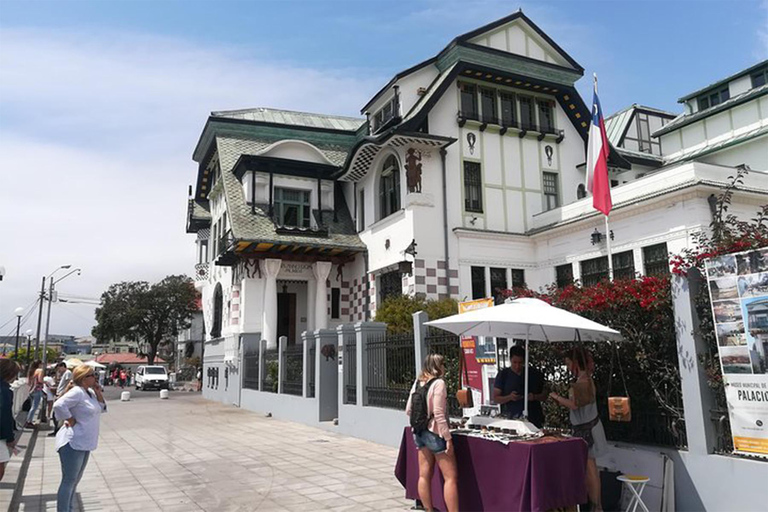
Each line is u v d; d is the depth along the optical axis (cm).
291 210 2342
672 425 686
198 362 5278
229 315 2462
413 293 1839
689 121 2428
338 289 2355
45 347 3847
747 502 590
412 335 1177
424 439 657
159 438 1489
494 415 745
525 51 2155
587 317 782
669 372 688
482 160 2055
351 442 1291
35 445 1445
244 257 2169
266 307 2175
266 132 2525
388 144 1948
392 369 1247
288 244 2114
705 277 666
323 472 980
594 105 1295
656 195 1565
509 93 2156
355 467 1015
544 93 2217
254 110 2708
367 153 2102
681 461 657
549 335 746
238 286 2373
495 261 1988
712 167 1549
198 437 1484
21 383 2088
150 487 912
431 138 1892
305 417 1645
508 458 605
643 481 620
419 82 2112
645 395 725
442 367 684
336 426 1473
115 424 1836
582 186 2236
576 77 2214
